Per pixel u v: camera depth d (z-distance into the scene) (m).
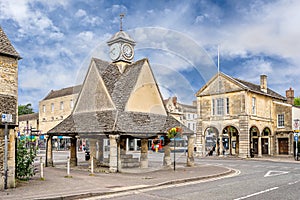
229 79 30.92
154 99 12.33
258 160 26.59
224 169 16.69
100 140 17.27
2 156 9.59
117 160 14.59
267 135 33.41
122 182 11.34
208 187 10.60
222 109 31.25
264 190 9.83
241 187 10.53
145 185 10.64
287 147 32.12
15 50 10.20
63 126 17.41
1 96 9.67
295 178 13.24
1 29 10.34
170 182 11.50
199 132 32.50
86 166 17.95
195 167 17.70
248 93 30.31
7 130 9.72
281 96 36.03
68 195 8.58
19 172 11.68
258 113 31.41
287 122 32.34
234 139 37.25
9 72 9.98
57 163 20.38
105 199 8.51
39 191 9.25
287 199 8.28
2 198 8.11
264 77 33.19
